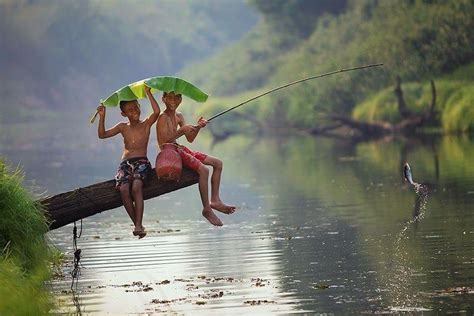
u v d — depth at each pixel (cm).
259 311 2733
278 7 19638
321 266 3312
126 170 3039
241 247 3803
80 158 10112
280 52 19588
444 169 6059
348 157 7944
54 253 3375
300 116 13262
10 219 2956
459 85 10100
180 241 4050
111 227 4634
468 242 3544
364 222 4216
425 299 2756
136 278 3303
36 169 8700
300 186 5978
